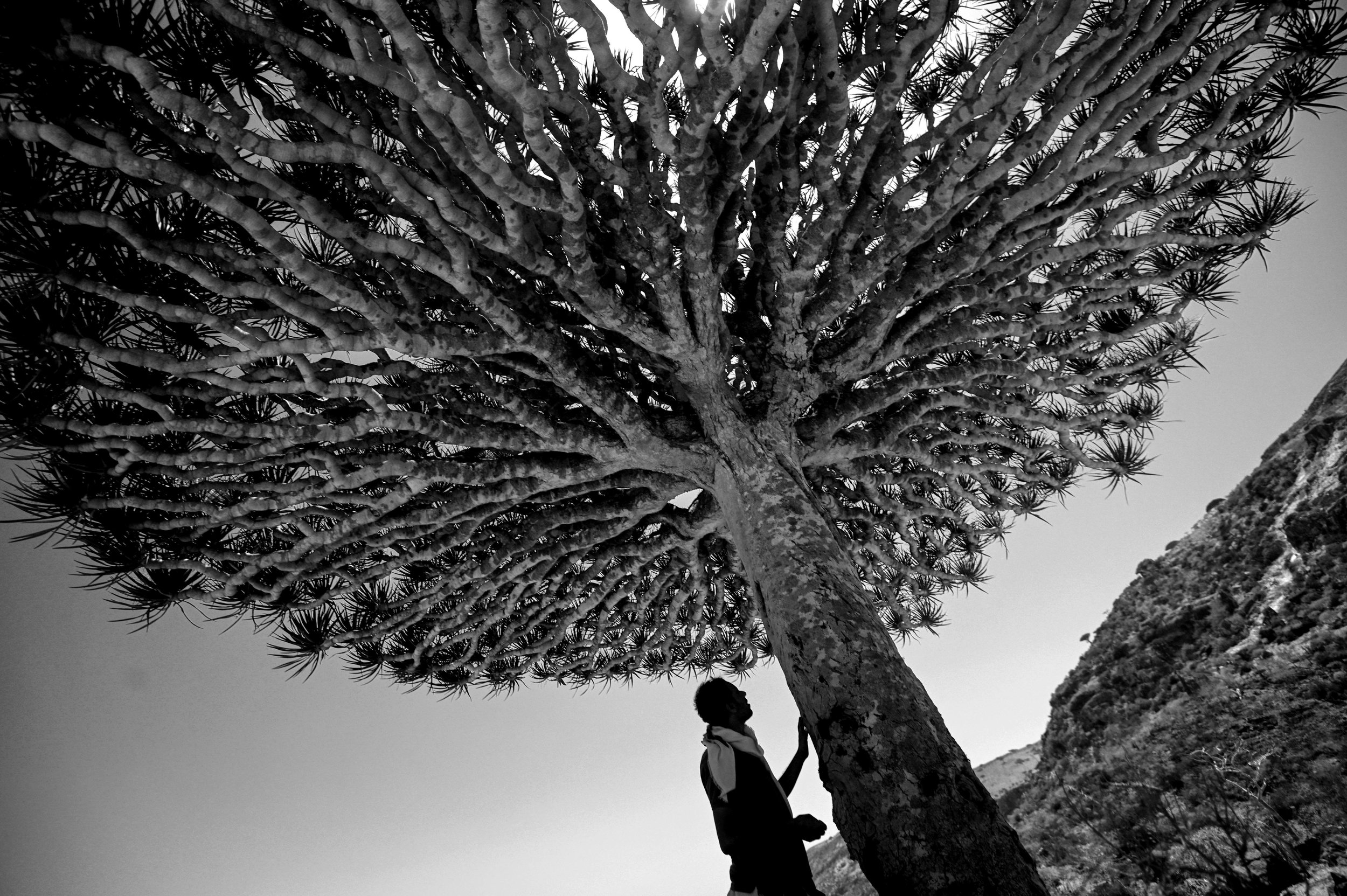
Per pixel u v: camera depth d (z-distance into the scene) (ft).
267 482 15.99
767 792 10.82
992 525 28.91
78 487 14.25
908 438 19.69
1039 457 22.40
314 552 17.30
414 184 10.91
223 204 9.78
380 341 12.42
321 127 12.32
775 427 16.47
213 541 16.70
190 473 14.73
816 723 11.92
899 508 23.16
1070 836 29.45
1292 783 20.89
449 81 11.94
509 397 15.35
